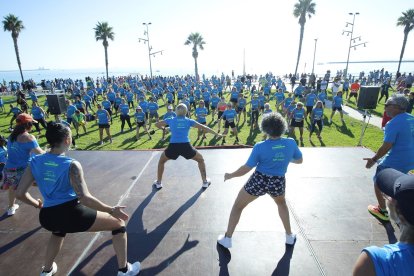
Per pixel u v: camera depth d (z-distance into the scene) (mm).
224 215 3783
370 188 4465
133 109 20281
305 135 11547
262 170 2727
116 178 5148
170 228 3506
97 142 11328
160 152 6594
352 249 3031
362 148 6633
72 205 2303
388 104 3072
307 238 3225
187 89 21672
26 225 3705
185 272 2754
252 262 2865
